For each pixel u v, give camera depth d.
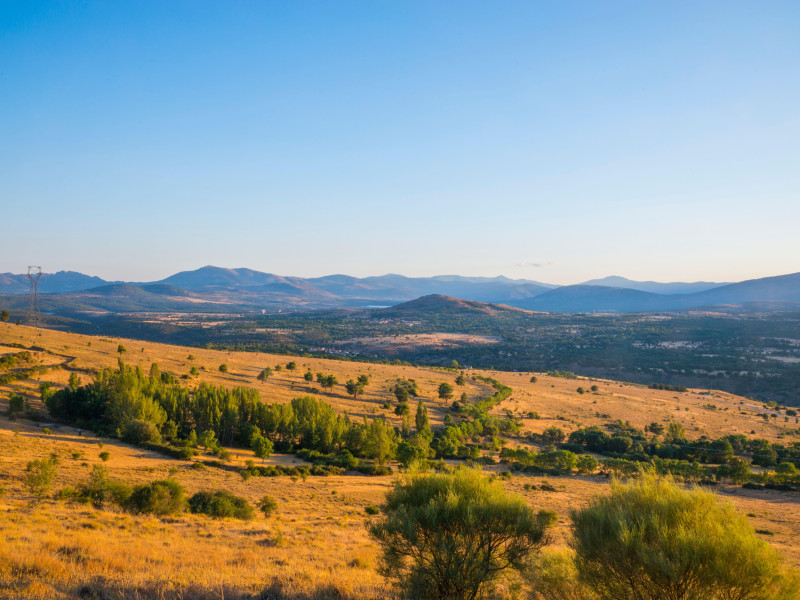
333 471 74.25
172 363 152.25
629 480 12.14
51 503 33.12
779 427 150.88
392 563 13.30
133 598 11.50
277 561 19.88
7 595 10.73
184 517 33.72
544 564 12.19
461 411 138.25
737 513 10.51
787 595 8.99
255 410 94.06
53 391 88.62
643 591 10.02
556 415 154.12
